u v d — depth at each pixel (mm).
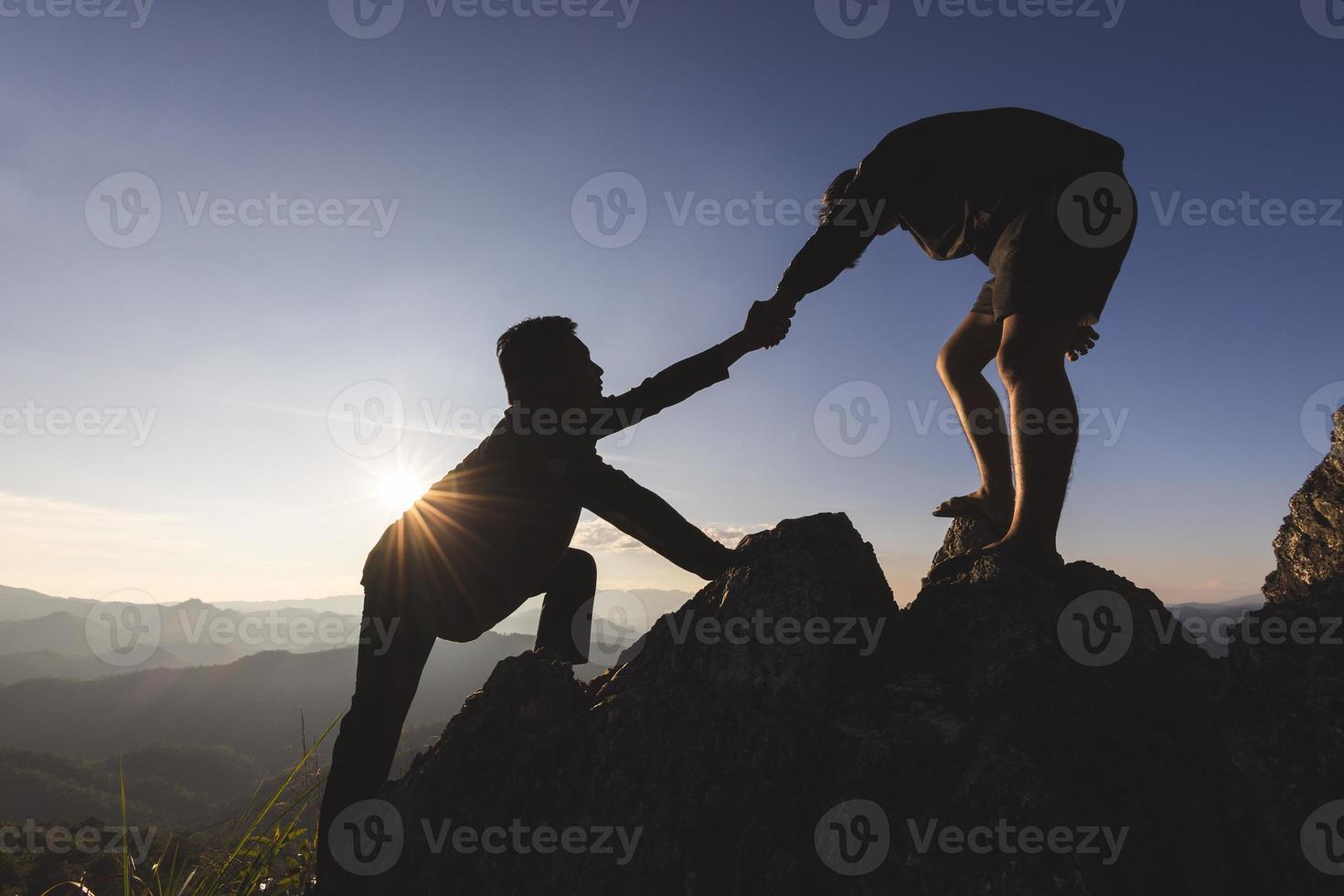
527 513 2176
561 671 2176
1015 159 2332
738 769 1735
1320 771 1464
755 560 2053
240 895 1969
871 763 1692
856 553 2258
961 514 2896
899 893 1511
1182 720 1678
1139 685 1762
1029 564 2219
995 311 2350
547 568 2238
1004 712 1733
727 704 1799
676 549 2377
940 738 1683
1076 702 1741
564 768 1882
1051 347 2238
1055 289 2201
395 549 2174
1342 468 3328
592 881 1711
